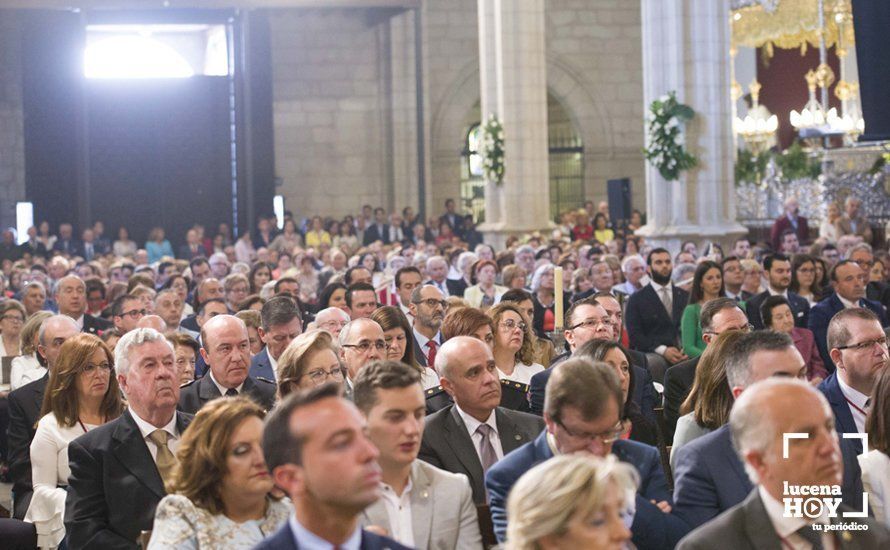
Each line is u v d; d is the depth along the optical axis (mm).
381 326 10078
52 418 8938
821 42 33656
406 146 40312
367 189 41031
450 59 40781
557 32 41156
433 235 36750
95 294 17812
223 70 39938
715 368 7457
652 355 14578
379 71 40812
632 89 41500
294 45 40656
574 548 3977
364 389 6113
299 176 40719
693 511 6523
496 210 32094
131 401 7711
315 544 4309
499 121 31750
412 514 6312
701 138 26094
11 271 25000
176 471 5891
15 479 10148
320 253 33469
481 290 18281
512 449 7680
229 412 5848
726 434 6645
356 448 4266
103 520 7625
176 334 10445
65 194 37469
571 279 20062
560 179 42000
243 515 5887
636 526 6406
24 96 37188
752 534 4918
